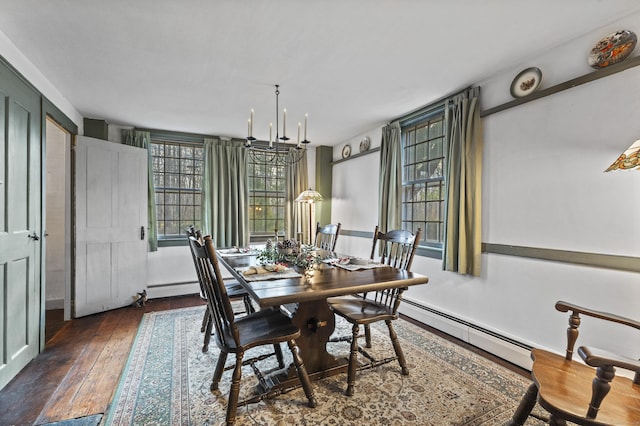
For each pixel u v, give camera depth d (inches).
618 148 71.1
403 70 94.8
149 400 71.9
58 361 90.0
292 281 73.3
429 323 122.0
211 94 114.0
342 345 104.3
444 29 73.4
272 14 67.9
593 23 71.3
